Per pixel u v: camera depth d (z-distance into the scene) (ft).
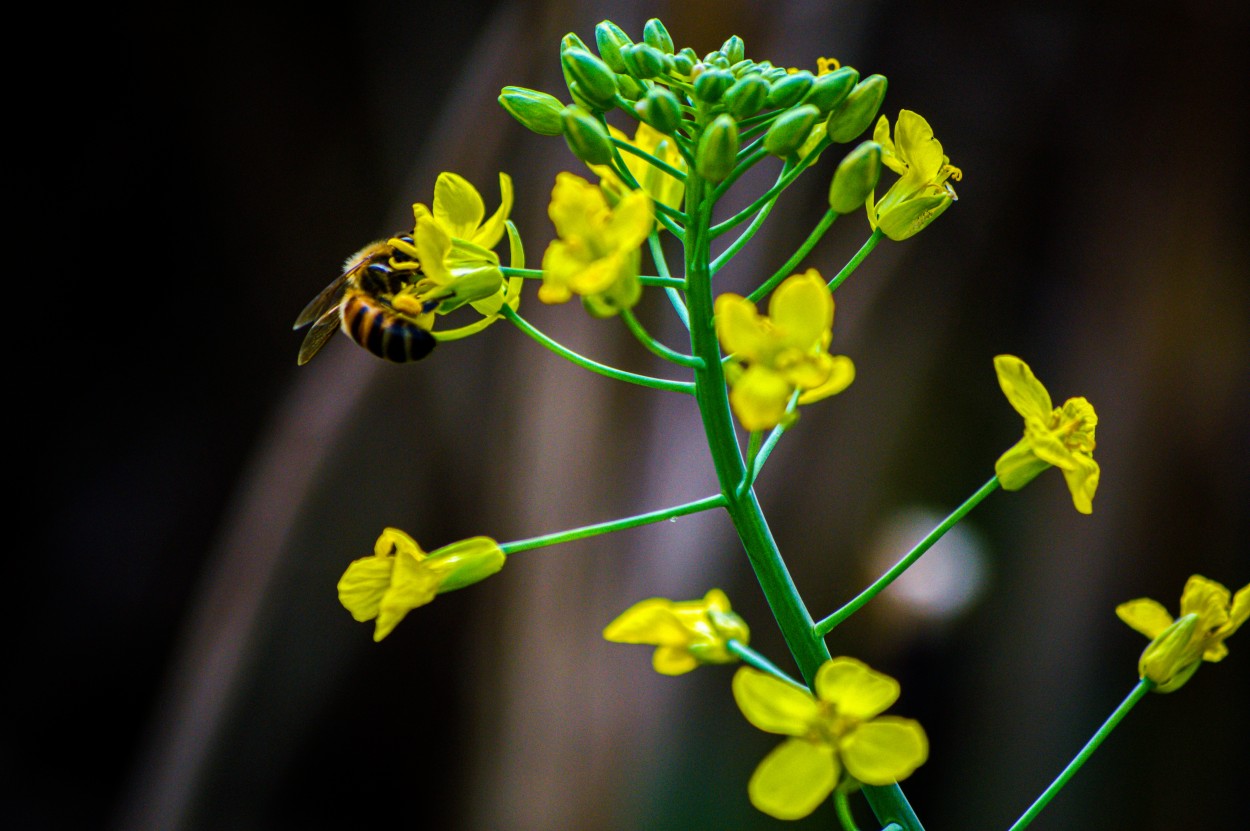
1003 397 2.37
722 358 1.19
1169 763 2.13
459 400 2.00
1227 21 2.08
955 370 2.35
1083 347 2.20
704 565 1.72
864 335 2.23
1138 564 2.09
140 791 1.93
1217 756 2.14
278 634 1.96
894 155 1.22
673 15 1.73
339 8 2.76
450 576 1.18
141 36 2.77
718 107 1.21
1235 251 2.09
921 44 2.31
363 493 2.02
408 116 2.79
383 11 2.77
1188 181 2.13
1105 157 2.23
